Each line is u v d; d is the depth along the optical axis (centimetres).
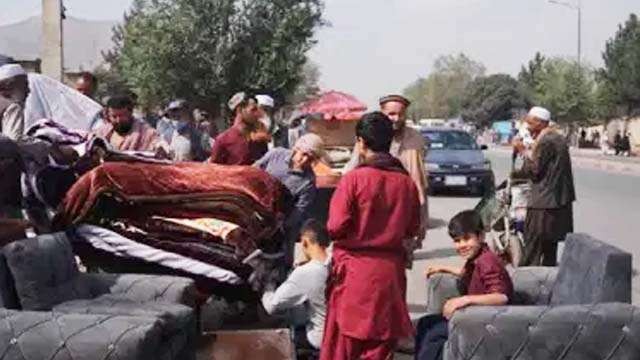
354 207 690
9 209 802
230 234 861
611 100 7900
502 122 10806
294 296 793
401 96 890
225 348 761
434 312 787
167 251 866
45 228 865
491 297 679
